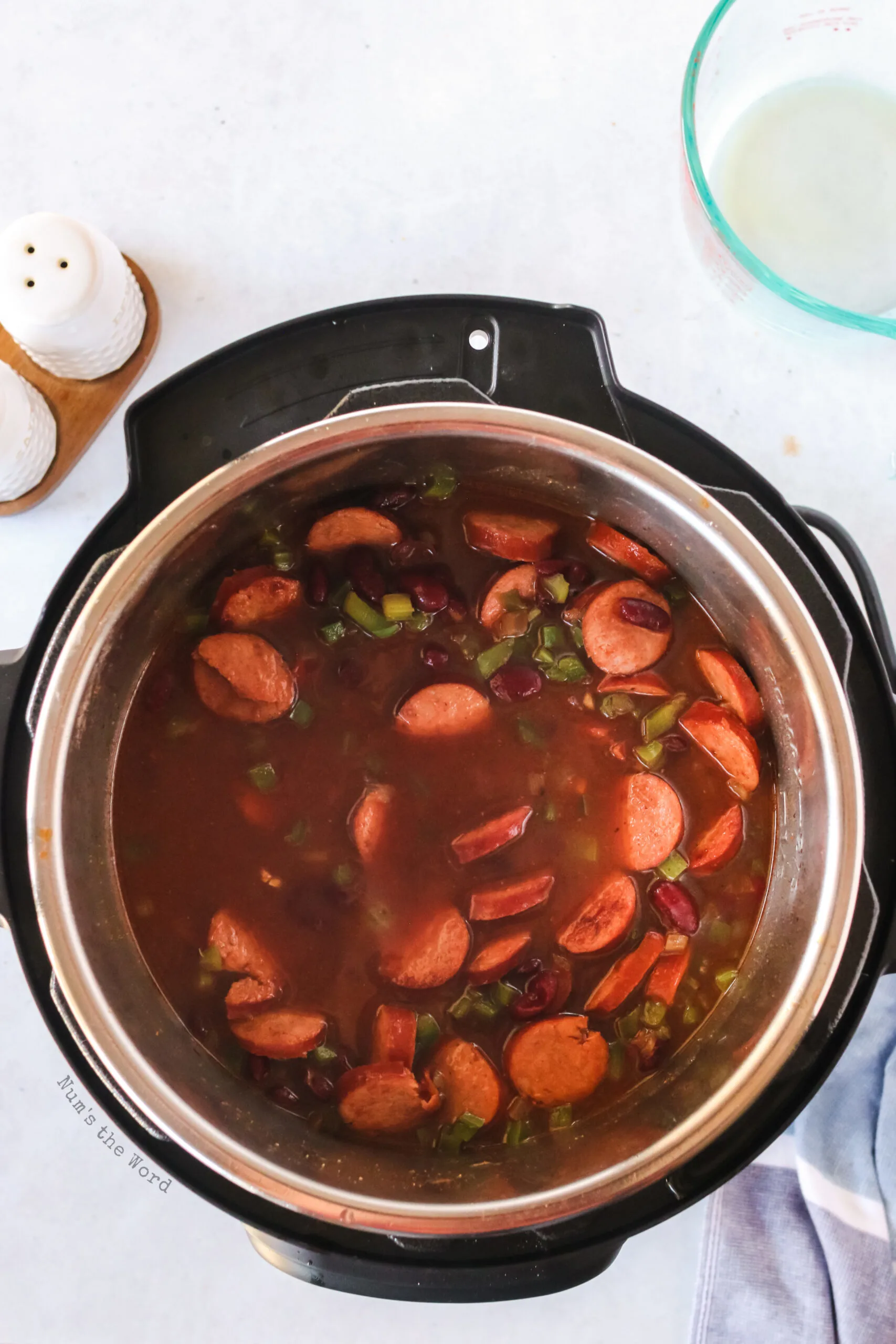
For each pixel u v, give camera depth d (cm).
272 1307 73
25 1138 73
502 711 67
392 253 75
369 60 76
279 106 76
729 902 66
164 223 75
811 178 74
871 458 75
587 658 67
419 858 66
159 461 66
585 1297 73
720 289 75
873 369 75
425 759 67
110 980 62
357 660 67
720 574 64
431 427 63
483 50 76
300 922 66
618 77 76
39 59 76
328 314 66
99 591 61
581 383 66
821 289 74
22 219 69
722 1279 72
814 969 62
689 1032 66
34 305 68
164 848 66
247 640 66
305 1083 65
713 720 66
